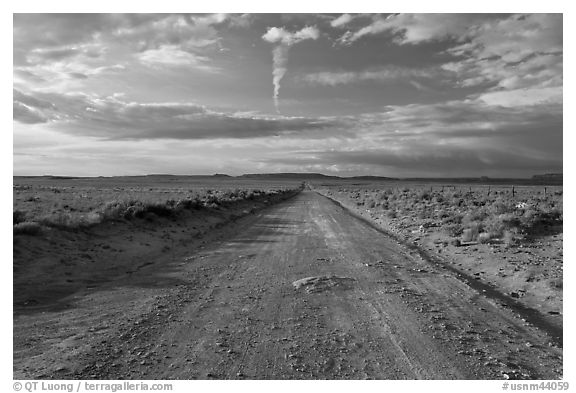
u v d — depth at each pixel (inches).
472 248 618.2
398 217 1104.2
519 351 273.3
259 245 717.3
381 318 335.0
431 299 388.8
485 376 237.6
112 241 661.3
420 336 296.8
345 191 3619.6
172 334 299.0
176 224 921.5
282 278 472.4
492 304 373.7
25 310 348.2
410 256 605.9
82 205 1117.1
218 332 303.3
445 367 248.5
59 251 548.1
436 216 994.7
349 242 747.4
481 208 1021.2
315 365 249.8
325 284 438.9
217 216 1188.5
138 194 2010.3
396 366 249.3
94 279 460.4
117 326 314.0
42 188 2709.2
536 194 1806.1
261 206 1806.1
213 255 619.8
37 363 249.9
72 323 319.9
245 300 385.4
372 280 460.4
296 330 307.7
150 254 619.8
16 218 641.6
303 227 991.6
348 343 283.9
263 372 240.1
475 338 294.5
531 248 578.2
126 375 235.8
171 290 419.5
